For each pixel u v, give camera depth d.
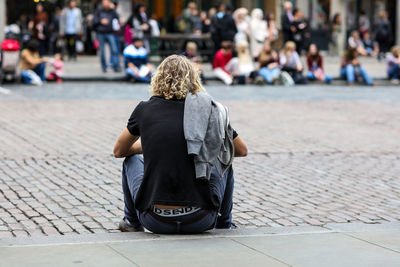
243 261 5.92
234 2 40.41
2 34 23.34
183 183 6.39
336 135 14.49
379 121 16.56
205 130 6.34
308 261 5.96
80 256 6.02
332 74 27.50
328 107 18.72
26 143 12.68
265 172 10.88
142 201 6.54
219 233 6.89
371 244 6.60
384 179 10.69
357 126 15.75
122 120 15.55
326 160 11.98
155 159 6.39
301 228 7.34
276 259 6.00
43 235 7.25
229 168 6.87
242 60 24.86
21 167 10.70
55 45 33.91
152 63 30.44
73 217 8.01
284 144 13.29
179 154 6.37
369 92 22.97
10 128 14.24
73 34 31.36
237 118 16.34
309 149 12.88
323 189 9.88
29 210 8.27
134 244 6.41
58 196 9.00
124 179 6.96
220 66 24.75
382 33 34.94
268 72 24.77
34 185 9.57
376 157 12.39
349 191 9.80
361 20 39.25
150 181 6.45
